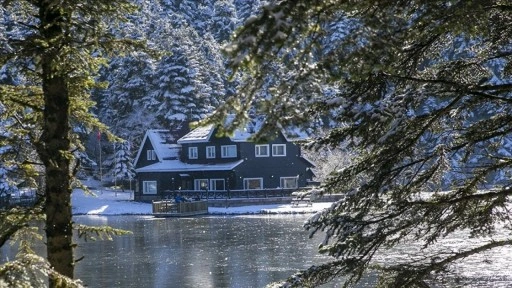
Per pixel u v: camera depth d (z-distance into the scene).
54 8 16.33
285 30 8.75
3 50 16.02
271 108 9.48
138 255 57.66
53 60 15.82
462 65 15.19
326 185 15.06
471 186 15.59
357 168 14.73
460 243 43.09
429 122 14.01
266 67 9.38
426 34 12.60
